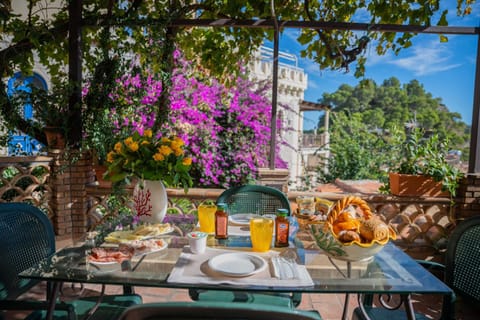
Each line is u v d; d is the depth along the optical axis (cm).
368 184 512
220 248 157
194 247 149
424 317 169
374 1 359
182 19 327
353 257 140
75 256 147
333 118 671
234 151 605
